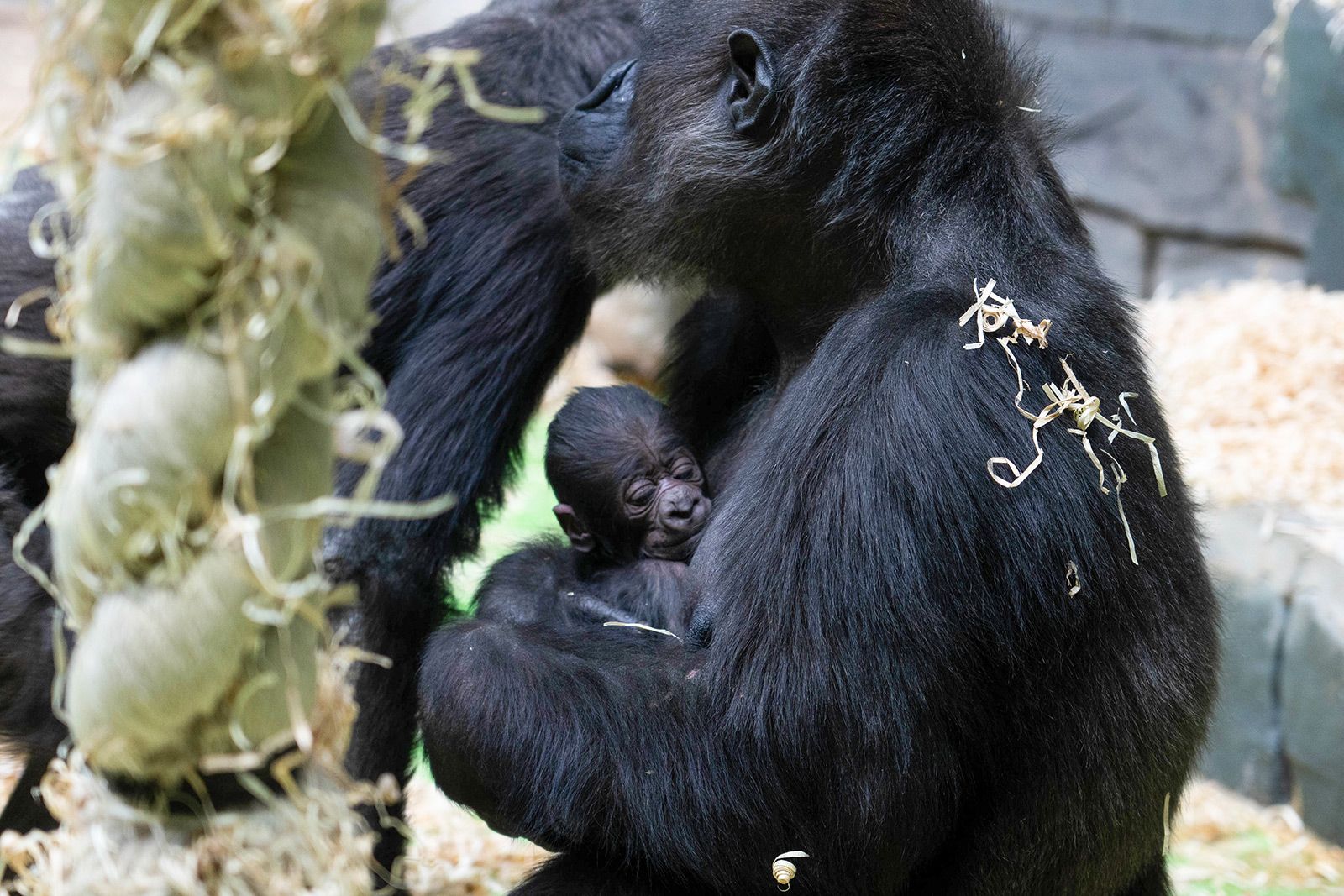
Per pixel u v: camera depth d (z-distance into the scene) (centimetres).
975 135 398
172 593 193
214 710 204
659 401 520
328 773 228
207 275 187
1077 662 365
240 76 180
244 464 190
